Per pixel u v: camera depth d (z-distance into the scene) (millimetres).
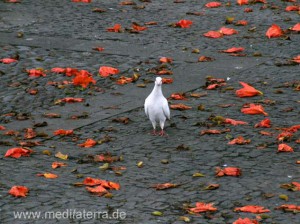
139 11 24031
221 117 14523
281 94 16250
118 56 19219
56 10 24000
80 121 14695
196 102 15758
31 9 24062
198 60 18812
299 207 10922
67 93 16422
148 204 11125
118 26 21594
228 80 17281
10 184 11750
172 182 11891
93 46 20062
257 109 14953
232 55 19297
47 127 14359
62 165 12516
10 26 21984
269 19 23047
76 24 22312
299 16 23391
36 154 13047
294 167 12461
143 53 19484
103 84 17047
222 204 11125
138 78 17438
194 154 13023
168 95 16172
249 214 10781
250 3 25047
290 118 14773
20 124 14555
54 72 17891
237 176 12094
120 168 12422
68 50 19703
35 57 19094
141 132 14109
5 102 15875
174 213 10844
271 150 13180
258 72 17891
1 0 25094
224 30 21344
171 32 21547
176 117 14852
